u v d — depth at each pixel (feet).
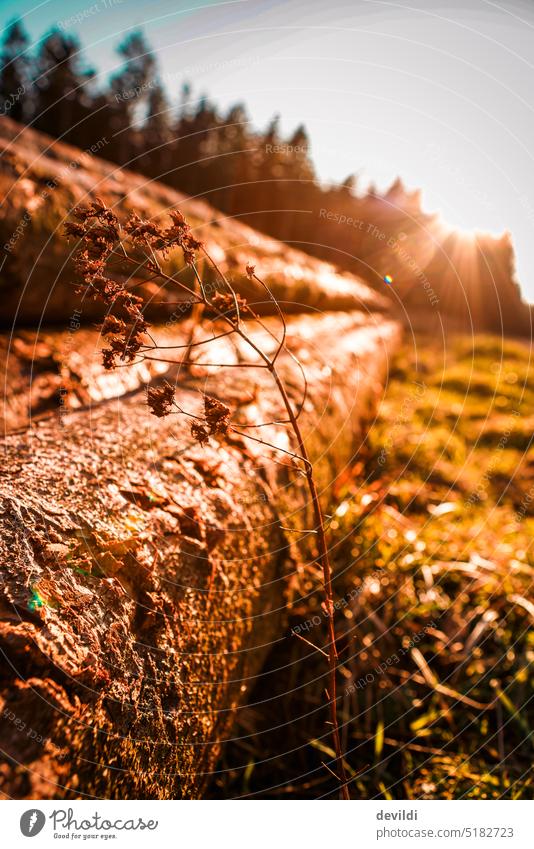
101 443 4.76
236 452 5.83
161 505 4.26
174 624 3.65
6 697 2.43
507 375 21.53
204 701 3.83
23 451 4.28
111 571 3.41
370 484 10.52
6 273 7.43
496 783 5.30
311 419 7.83
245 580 4.84
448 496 10.94
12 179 7.85
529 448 14.19
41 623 2.74
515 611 7.59
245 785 5.06
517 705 6.23
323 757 5.56
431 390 19.06
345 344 13.76
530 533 9.66
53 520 3.41
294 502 6.41
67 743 2.56
